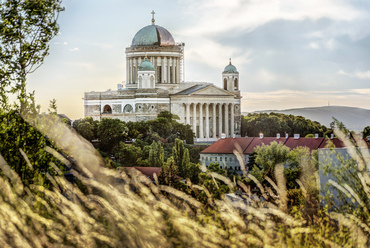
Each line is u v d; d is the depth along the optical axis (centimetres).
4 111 4431
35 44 5041
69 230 3102
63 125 3981
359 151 4228
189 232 3188
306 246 3344
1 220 3089
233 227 3294
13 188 3284
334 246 3403
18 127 4266
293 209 3538
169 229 3178
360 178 4081
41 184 3728
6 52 4978
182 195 3391
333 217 3634
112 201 3180
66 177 3844
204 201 3494
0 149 4228
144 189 3253
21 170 4200
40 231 3095
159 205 3228
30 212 3117
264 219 3341
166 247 3144
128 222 3144
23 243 3070
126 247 3108
